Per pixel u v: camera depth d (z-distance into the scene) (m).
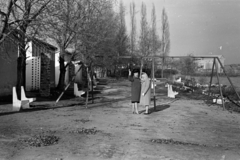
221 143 7.23
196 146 6.75
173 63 30.56
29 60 19.83
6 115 10.16
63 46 16.41
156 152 6.00
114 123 9.47
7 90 16.16
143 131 8.34
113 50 20.88
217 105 16.12
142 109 13.47
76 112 11.65
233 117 12.02
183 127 9.30
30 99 12.25
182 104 16.12
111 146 6.38
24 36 10.30
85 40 15.37
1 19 9.52
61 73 20.73
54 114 10.84
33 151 5.77
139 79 11.82
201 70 29.14
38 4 10.10
